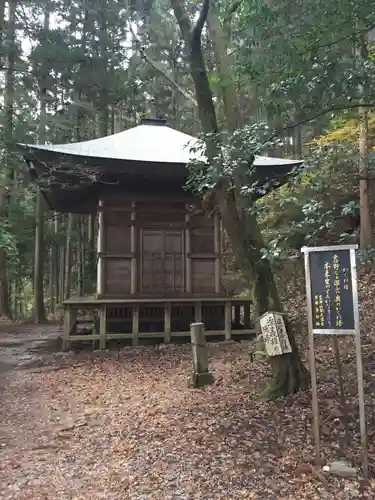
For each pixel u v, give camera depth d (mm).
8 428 5199
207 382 6555
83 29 13938
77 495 3469
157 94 18609
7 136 12992
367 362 6418
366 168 6273
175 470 3762
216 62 6609
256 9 5102
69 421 5383
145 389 6641
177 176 10078
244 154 4656
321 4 4582
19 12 14477
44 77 14445
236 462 3826
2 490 3613
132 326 10688
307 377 5559
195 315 10320
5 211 17781
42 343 11703
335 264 3717
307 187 6195
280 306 5594
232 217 5430
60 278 26328
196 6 6883
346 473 3521
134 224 10930
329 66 4270
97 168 9633
